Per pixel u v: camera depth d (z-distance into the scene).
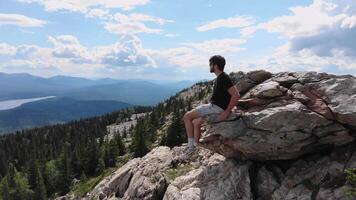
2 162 145.75
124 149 122.88
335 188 10.95
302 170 12.34
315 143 12.12
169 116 143.38
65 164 111.94
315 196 11.17
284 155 12.55
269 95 12.84
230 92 12.38
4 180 113.62
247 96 13.66
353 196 10.11
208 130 13.20
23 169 134.38
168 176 16.70
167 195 14.48
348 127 11.64
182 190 14.19
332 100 11.71
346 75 12.29
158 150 21.94
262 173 12.97
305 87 12.67
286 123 11.70
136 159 22.92
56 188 111.19
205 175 14.37
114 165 110.81
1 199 108.06
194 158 17.89
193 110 13.14
